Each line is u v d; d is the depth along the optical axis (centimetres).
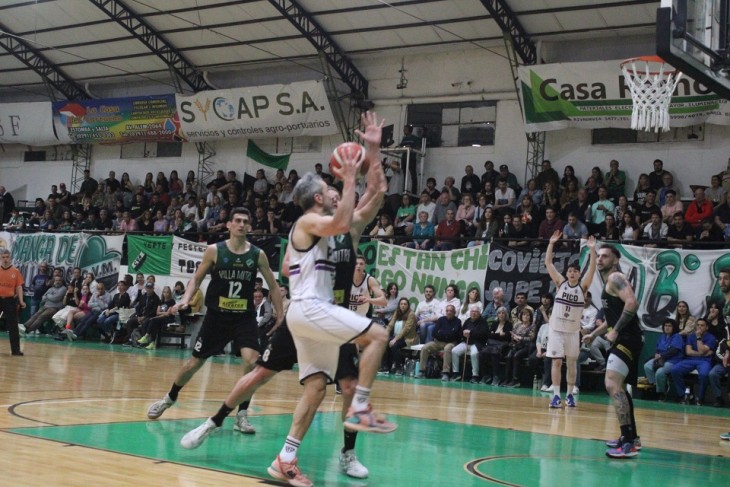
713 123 1905
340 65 2422
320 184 531
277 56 2519
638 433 955
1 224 2705
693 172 2008
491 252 1789
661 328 1598
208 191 2633
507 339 1666
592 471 644
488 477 580
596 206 1897
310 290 513
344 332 498
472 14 2112
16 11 2573
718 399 1455
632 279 1633
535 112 2080
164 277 2220
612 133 2116
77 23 2561
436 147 2361
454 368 1689
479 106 2314
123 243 2331
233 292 750
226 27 2416
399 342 1755
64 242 2444
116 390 1041
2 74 2991
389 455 660
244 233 749
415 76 2386
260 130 2509
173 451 607
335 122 2397
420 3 2108
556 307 1243
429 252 1861
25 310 2505
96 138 2805
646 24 1988
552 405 1222
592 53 2119
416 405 1117
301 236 518
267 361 589
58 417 753
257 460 593
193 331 2139
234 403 596
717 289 1559
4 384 1036
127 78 2856
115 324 2209
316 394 520
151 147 2891
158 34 2530
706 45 808
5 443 589
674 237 1711
